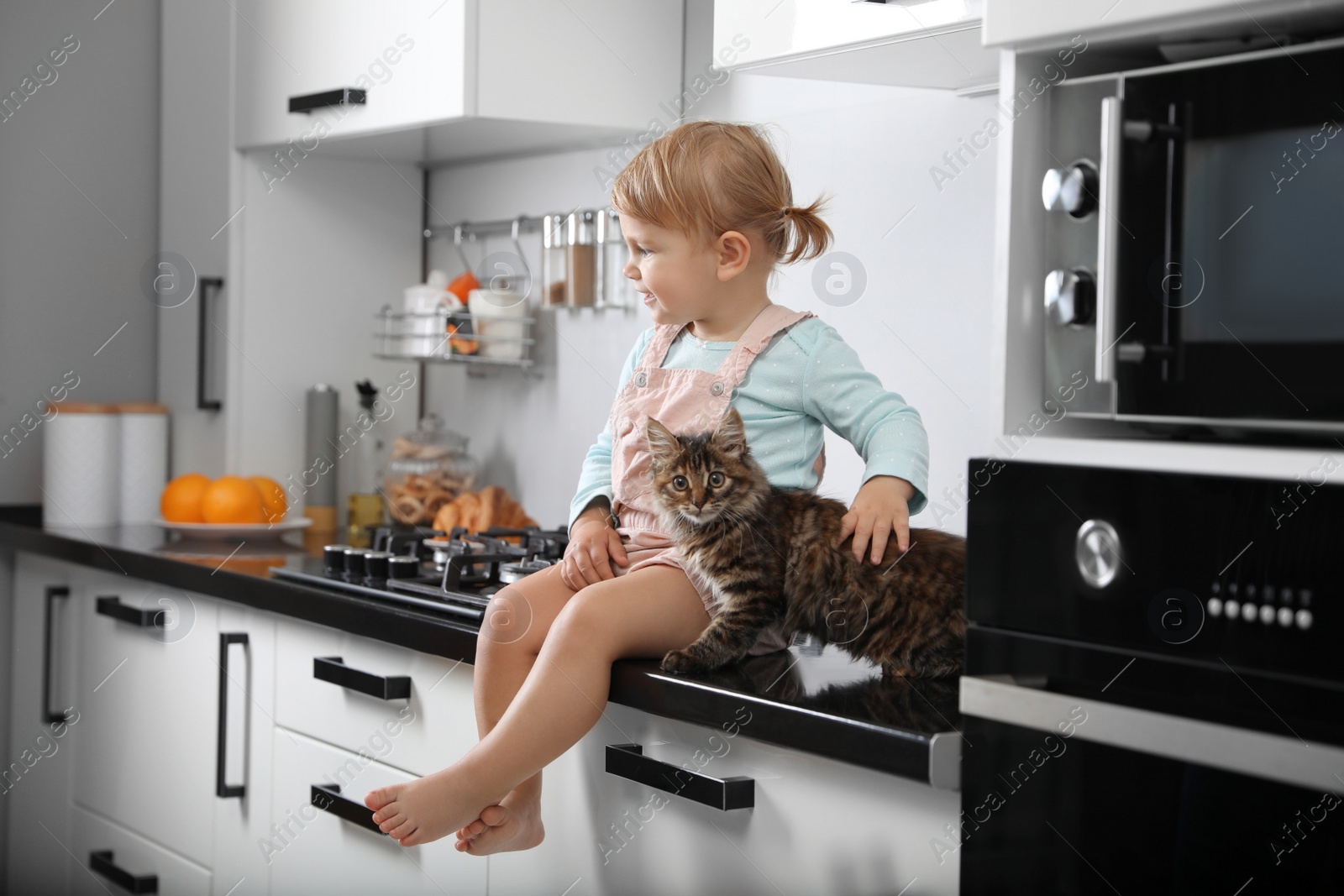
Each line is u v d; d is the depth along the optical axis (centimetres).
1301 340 86
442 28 183
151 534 220
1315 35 91
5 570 232
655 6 196
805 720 102
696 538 121
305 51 209
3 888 233
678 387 131
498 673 127
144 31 245
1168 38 94
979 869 93
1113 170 93
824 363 127
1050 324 99
